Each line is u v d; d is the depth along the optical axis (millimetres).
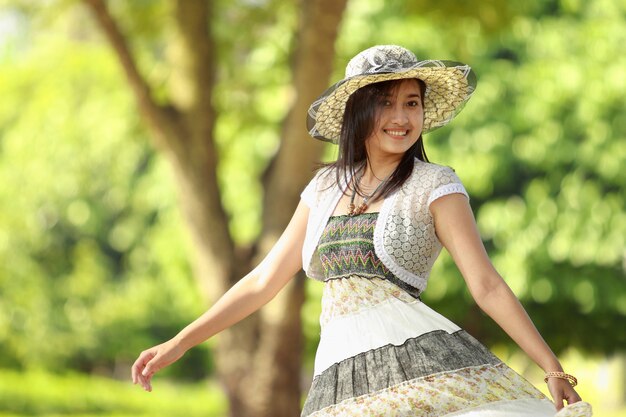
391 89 5051
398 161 5129
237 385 15703
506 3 15305
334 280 5023
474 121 24453
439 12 15453
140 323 38938
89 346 39344
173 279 27062
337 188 5152
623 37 24281
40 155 31016
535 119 24344
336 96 5176
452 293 24266
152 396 36625
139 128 18234
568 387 4637
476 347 4836
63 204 35312
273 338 15453
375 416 4766
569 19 24547
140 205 31984
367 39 22641
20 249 36094
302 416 4996
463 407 4715
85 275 38812
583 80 24125
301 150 14664
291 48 16141
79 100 24875
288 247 5332
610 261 24219
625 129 24156
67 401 31547
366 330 4891
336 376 4902
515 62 24766
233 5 17172
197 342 5363
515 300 4758
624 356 36469
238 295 5371
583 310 24656
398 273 4918
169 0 15922
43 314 38125
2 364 38500
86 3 15211
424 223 4941
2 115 29797
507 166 24406
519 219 24438
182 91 16031
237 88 17891
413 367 4785
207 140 16047
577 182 24328
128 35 17453
